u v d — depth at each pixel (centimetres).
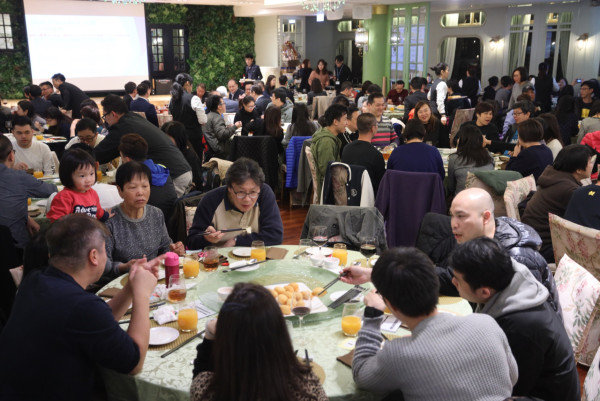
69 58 1280
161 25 1389
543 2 1222
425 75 1152
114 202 357
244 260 262
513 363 162
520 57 1360
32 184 371
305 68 1364
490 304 184
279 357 122
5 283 303
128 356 170
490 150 556
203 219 295
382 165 444
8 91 1241
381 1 1127
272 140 618
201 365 151
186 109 718
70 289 171
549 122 492
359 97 973
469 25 1452
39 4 1225
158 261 229
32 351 166
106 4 1297
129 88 921
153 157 428
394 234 390
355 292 224
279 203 655
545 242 348
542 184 352
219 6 1477
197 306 217
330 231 322
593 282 259
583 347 291
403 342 155
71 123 696
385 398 166
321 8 1101
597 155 547
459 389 148
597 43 1202
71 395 170
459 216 232
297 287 216
